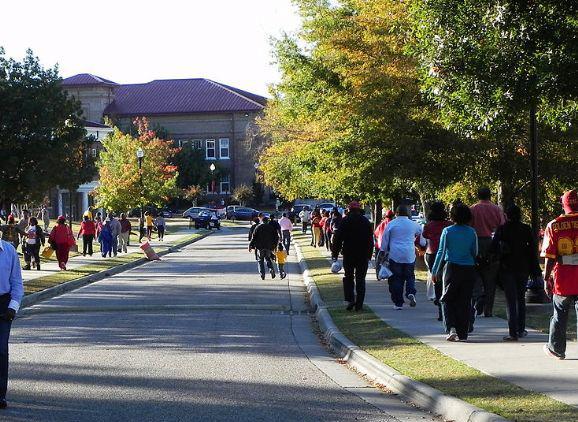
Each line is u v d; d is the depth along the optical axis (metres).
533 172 18.00
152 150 71.25
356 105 26.67
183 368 12.86
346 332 15.79
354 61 27.83
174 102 116.19
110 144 69.62
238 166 114.88
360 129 26.86
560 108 16.86
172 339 16.12
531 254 13.93
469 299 14.13
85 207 95.56
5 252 9.86
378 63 26.97
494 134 21.91
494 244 13.96
